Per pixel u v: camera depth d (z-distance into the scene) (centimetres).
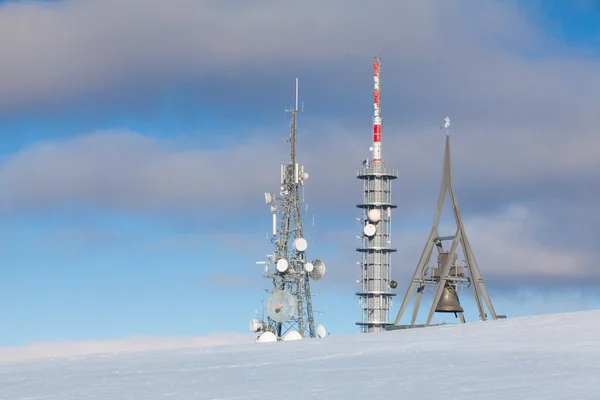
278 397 2445
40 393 2772
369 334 4119
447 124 8138
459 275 8000
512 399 2239
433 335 3847
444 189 8088
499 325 4016
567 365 2792
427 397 2327
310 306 10144
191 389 2677
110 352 4003
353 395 2414
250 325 10056
